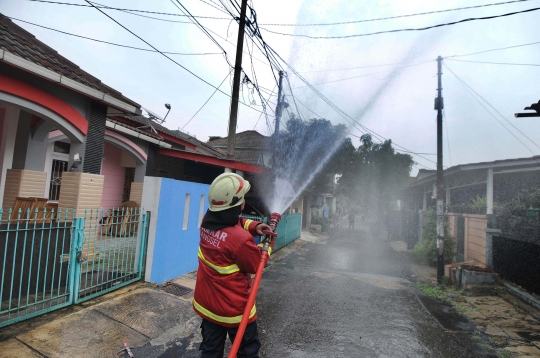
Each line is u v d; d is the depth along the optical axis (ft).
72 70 19.63
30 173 20.33
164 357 11.03
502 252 24.76
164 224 17.89
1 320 11.30
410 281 27.53
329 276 26.55
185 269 20.38
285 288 21.72
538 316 18.53
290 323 15.52
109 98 19.85
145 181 17.69
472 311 19.51
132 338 11.79
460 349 14.12
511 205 27.07
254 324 7.28
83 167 19.60
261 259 7.06
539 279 20.57
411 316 17.97
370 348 13.47
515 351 14.21
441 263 27.58
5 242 11.59
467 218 31.76
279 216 7.97
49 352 10.00
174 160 39.01
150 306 14.46
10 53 14.02
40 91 16.84
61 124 18.22
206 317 7.22
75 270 13.56
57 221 13.58
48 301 13.04
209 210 7.45
